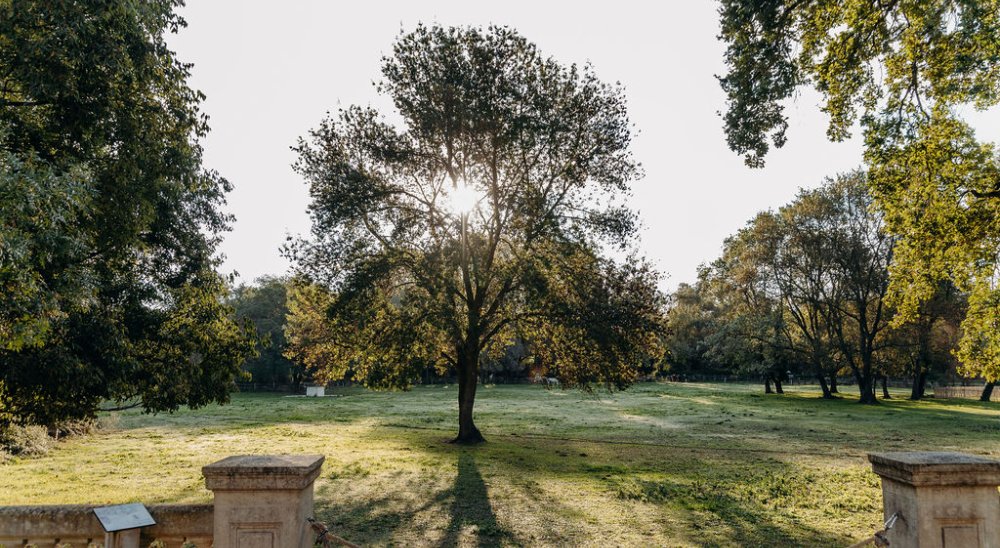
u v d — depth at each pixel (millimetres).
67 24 9859
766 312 56344
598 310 21188
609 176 23172
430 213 22984
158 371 13727
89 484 14227
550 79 22625
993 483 5031
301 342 24656
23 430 19688
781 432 27094
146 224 12945
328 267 22172
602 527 10461
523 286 21875
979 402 50938
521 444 22719
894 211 15180
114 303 13328
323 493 13359
